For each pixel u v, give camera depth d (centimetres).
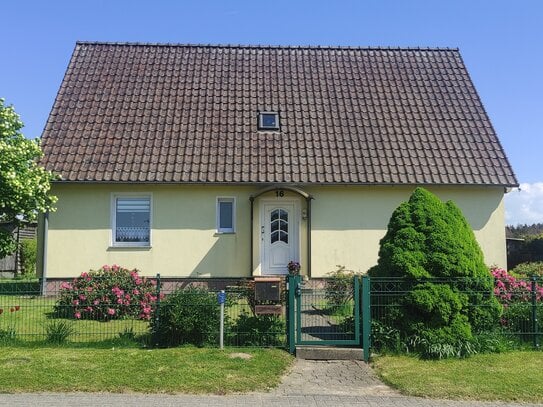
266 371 838
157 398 737
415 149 1731
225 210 1672
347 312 1015
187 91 1886
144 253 1630
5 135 1376
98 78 1905
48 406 699
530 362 897
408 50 2125
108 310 1120
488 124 1834
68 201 1623
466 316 977
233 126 1769
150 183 1591
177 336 965
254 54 2066
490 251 1672
